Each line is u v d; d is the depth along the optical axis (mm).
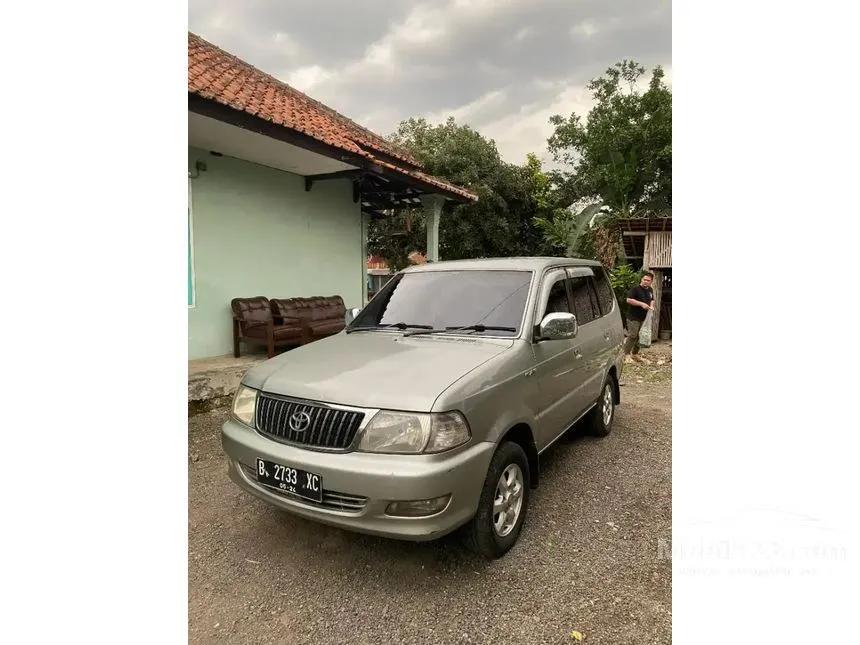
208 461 4457
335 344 3537
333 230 9648
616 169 14328
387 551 3059
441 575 2820
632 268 14625
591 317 4633
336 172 8594
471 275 3965
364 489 2461
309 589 2703
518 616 2490
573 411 4086
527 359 3250
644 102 16672
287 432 2760
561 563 2926
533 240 20938
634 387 7652
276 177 8406
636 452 4730
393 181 9250
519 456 3078
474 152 18219
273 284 8477
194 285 7246
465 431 2604
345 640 2342
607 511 3553
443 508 2492
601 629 2398
